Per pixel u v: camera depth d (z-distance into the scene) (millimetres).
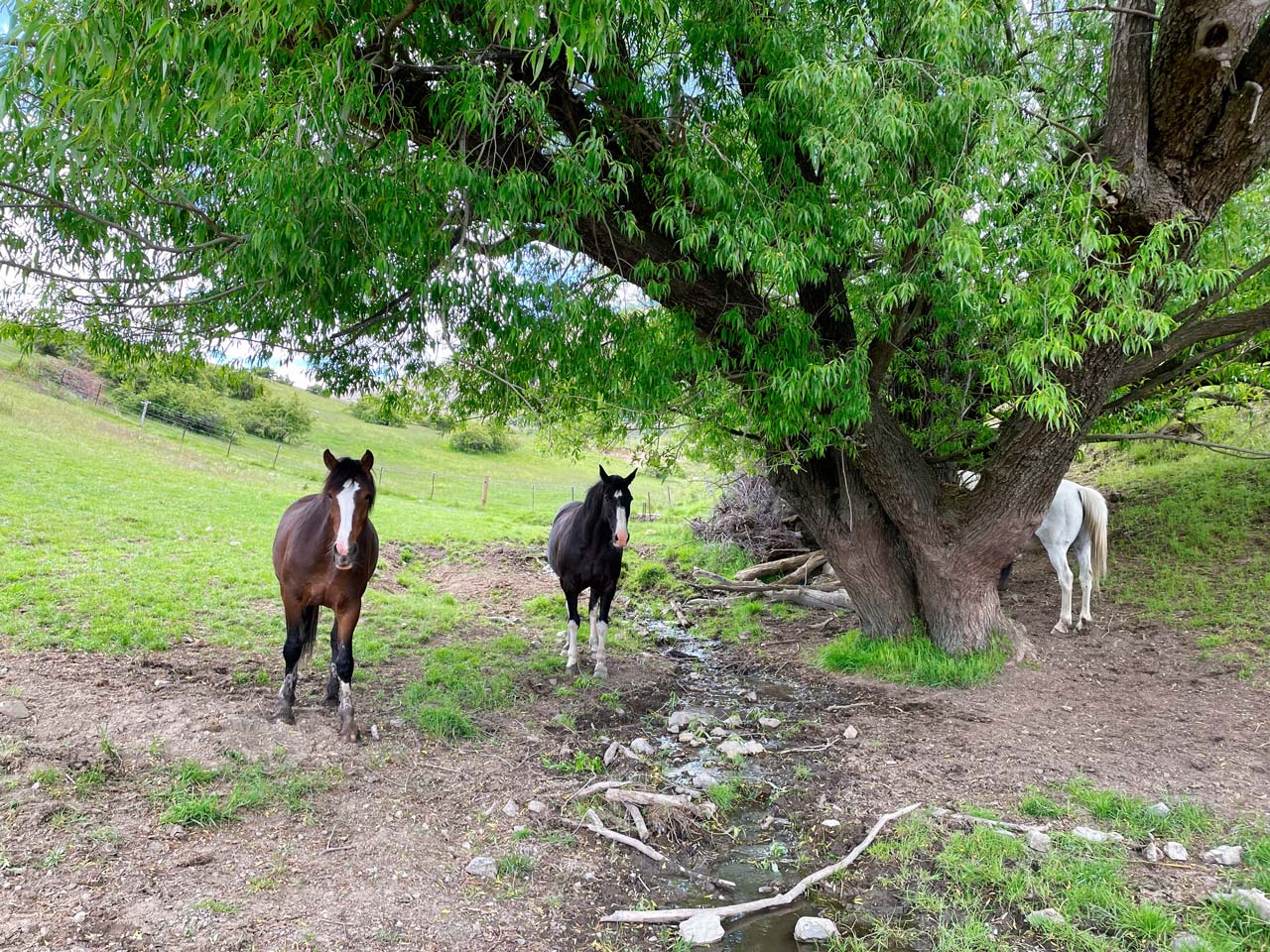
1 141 4332
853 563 8430
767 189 5746
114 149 4242
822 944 3619
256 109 3961
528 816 4711
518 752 5688
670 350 6434
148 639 6848
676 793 5188
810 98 5250
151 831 3889
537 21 3590
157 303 5473
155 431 26141
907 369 8078
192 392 31797
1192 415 10938
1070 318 5309
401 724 5812
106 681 5617
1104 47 6820
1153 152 5965
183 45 3422
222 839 3955
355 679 6809
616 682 7742
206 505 15172
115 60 3309
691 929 3645
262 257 4648
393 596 10508
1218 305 7793
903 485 7645
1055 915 3688
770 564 12570
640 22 4949
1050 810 4781
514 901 3824
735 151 5801
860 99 5137
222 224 5438
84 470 16328
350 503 4953
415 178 4840
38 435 18734
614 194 5773
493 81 5090
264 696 5910
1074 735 6043
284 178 4117
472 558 13938
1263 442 12133
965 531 7699
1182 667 7105
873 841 4559
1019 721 6410
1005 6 6086
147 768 4453
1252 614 7754
